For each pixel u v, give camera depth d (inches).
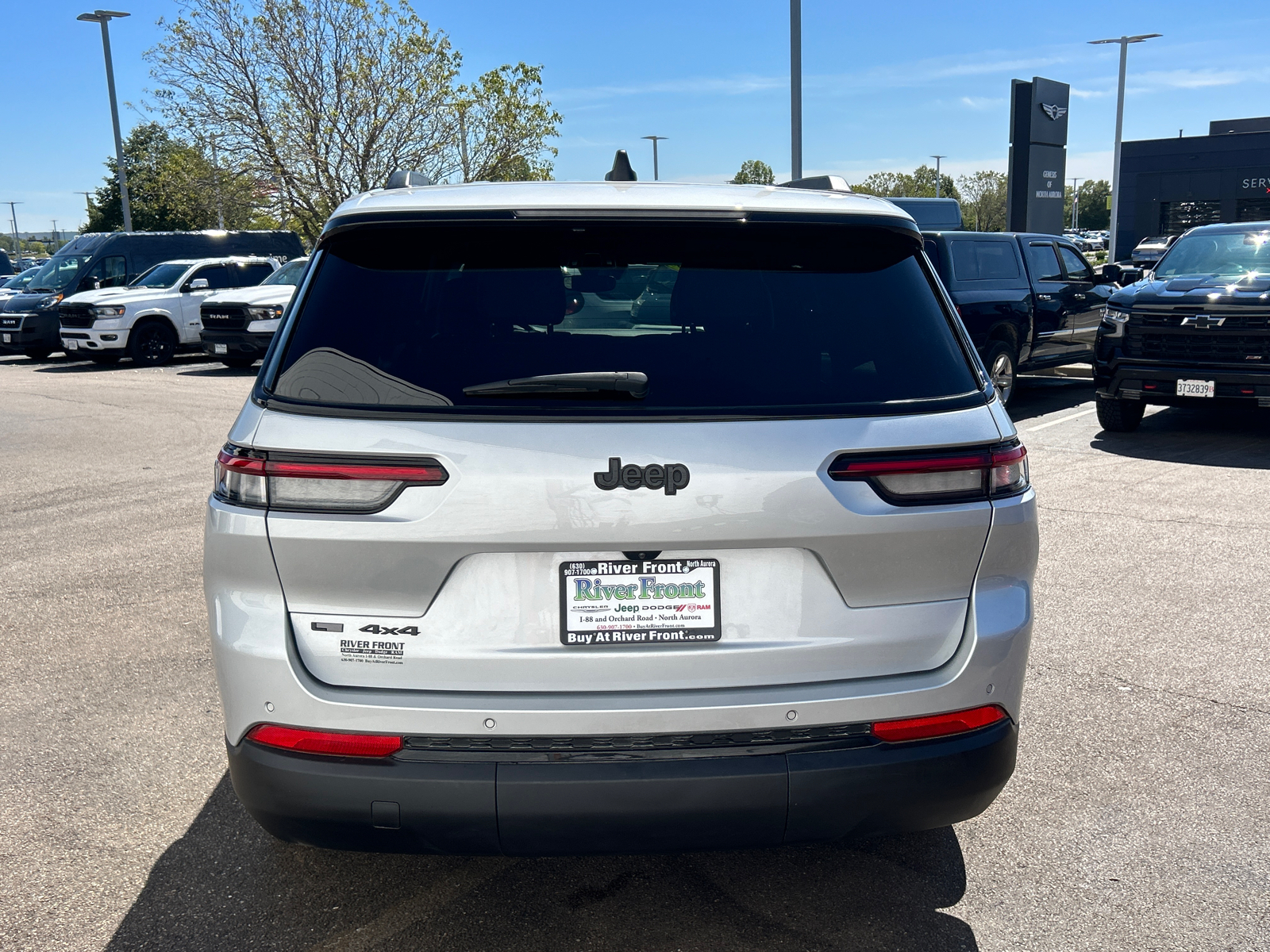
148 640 188.5
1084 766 137.4
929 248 433.1
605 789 85.4
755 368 89.3
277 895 110.6
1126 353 370.3
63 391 608.4
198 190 1090.1
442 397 86.2
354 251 93.9
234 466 88.3
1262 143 1909.4
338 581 86.4
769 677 88.7
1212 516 265.6
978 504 91.1
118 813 128.0
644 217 92.8
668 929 104.2
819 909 107.3
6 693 164.9
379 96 1054.4
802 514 86.4
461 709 85.9
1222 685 162.9
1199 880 112.1
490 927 104.7
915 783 89.7
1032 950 100.5
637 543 85.3
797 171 674.8
